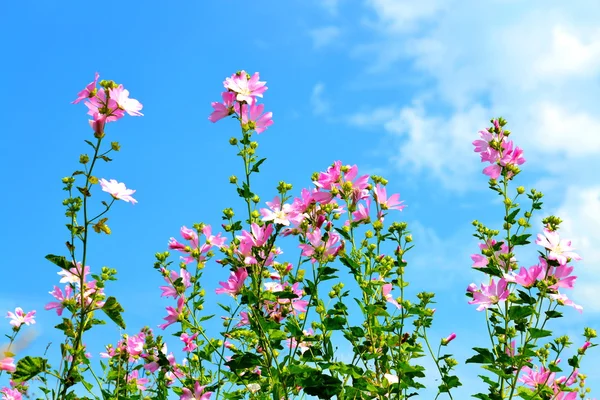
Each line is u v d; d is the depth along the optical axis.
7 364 1.80
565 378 2.07
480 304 2.04
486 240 2.11
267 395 2.07
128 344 2.18
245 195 2.00
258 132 2.03
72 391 1.96
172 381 2.21
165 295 2.07
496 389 2.02
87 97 1.83
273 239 1.96
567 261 1.96
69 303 1.97
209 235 2.10
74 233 1.84
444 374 2.08
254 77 2.05
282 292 1.96
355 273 2.04
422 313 2.06
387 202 2.10
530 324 1.97
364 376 2.04
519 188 2.12
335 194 2.01
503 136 2.12
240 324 2.12
